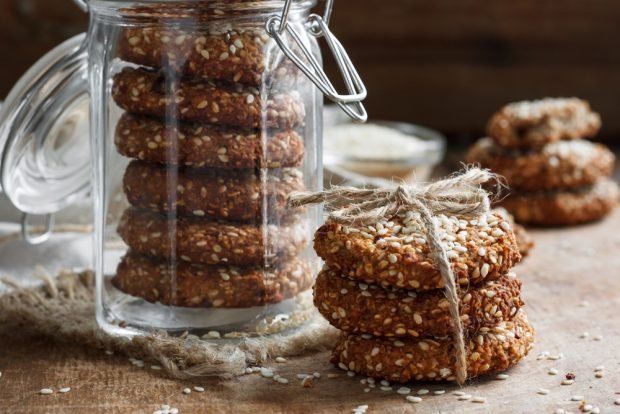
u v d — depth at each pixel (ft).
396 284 1.60
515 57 2.92
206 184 1.69
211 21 1.67
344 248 1.63
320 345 1.75
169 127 1.68
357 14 2.86
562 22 2.89
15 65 2.81
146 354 1.73
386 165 2.39
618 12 2.89
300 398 1.63
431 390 1.64
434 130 2.97
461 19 2.89
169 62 1.67
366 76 2.91
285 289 1.74
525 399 1.62
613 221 2.38
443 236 1.64
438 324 1.60
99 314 1.80
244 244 1.70
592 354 1.75
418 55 2.91
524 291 1.98
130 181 1.72
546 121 2.33
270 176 1.71
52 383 1.67
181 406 1.61
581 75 2.93
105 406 1.61
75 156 1.95
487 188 2.33
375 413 1.59
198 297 1.71
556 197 2.32
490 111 2.95
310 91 1.76
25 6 2.78
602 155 2.36
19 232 2.06
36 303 1.86
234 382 1.67
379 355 1.64
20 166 1.86
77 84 1.83
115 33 1.70
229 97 1.68
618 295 1.97
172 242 1.71
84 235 2.09
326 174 2.20
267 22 1.66
